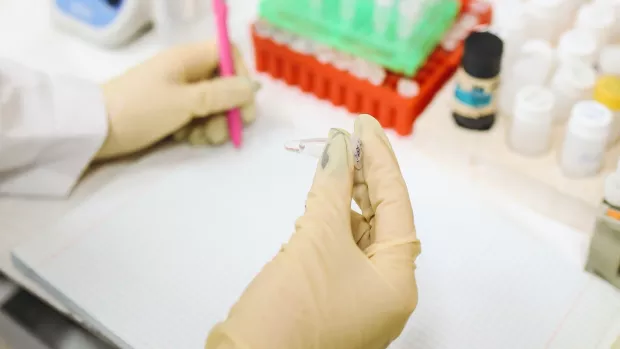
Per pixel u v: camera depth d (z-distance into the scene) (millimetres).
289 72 571
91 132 506
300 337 369
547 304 445
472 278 456
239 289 455
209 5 609
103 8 603
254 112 544
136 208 501
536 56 518
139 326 441
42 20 645
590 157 482
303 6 560
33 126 501
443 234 477
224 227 486
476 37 506
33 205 513
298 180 512
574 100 508
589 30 521
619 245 435
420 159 520
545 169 502
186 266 468
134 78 519
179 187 512
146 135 518
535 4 537
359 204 422
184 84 525
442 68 553
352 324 376
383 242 397
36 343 476
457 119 532
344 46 540
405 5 520
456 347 428
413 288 390
